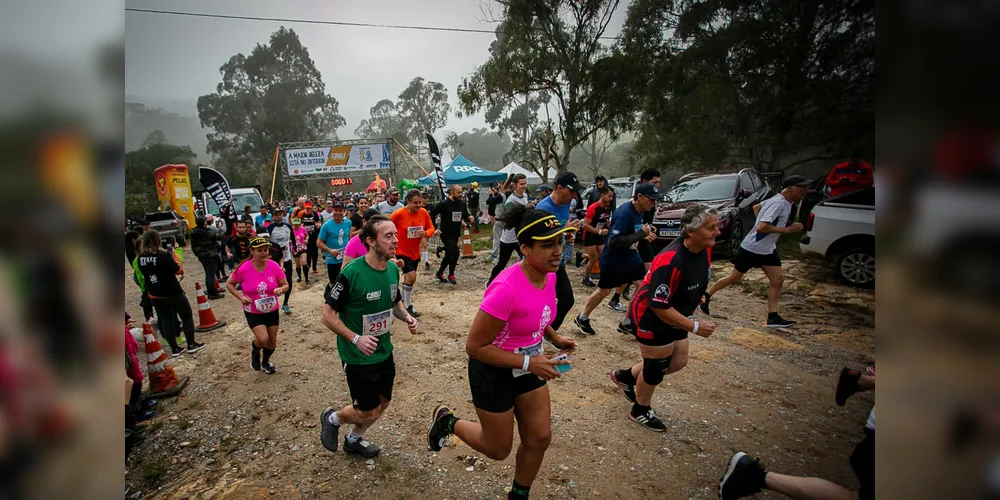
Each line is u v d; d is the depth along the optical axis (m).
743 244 5.83
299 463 3.36
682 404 3.99
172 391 4.54
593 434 3.58
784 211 5.47
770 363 4.77
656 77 18.00
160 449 3.62
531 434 2.54
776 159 16.06
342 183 28.17
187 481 3.22
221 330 6.61
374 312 3.14
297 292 8.84
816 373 4.54
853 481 2.18
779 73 14.09
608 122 19.22
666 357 3.38
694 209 3.15
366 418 3.24
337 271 7.31
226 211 10.55
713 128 19.38
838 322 5.91
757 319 6.16
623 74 17.78
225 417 4.09
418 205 6.49
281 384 4.69
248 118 56.00
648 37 18.09
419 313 6.83
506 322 2.38
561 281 4.33
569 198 5.18
